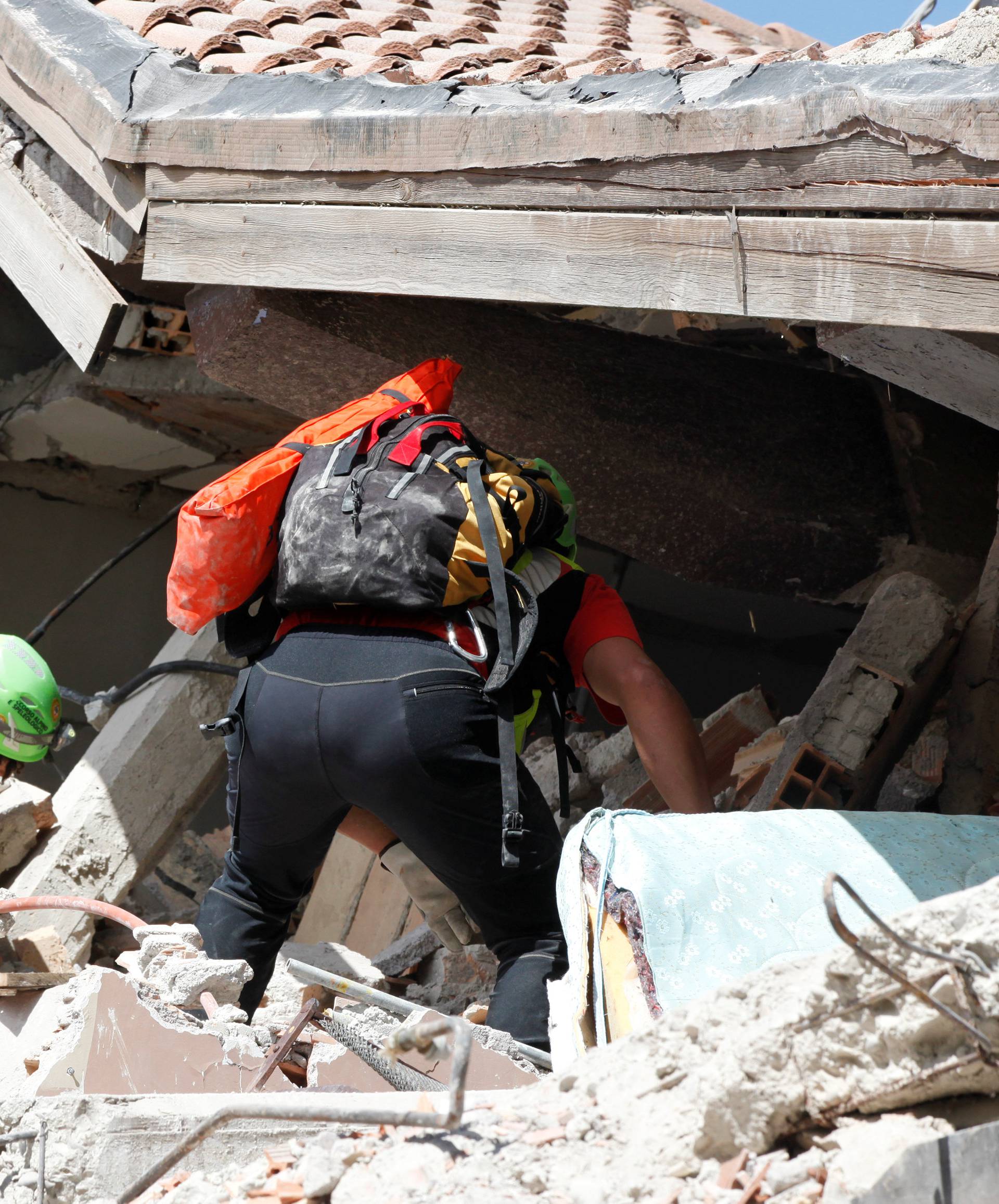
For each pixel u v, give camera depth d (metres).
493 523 5.86
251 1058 4.40
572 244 5.74
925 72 4.64
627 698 6.46
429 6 10.65
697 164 5.30
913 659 8.04
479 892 5.79
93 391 12.71
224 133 7.02
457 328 8.67
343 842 10.72
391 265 6.39
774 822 4.24
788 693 15.61
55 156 8.38
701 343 10.73
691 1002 3.25
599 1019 3.92
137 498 15.35
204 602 6.29
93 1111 3.55
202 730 6.27
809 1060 2.80
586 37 9.98
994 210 4.43
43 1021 4.62
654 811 9.84
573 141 5.69
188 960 4.74
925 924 2.65
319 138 6.64
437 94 6.27
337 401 8.45
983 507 9.92
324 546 5.91
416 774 5.57
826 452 9.87
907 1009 2.68
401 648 5.78
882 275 4.72
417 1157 3.02
